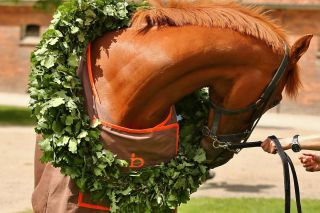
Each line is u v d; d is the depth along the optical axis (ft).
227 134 18.38
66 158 17.58
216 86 18.01
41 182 18.92
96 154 17.58
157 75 17.51
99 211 18.11
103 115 17.74
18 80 155.12
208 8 18.28
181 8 18.47
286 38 18.62
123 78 17.76
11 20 153.89
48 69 18.06
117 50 18.06
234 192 44.50
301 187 47.34
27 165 53.26
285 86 18.56
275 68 17.92
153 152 17.85
